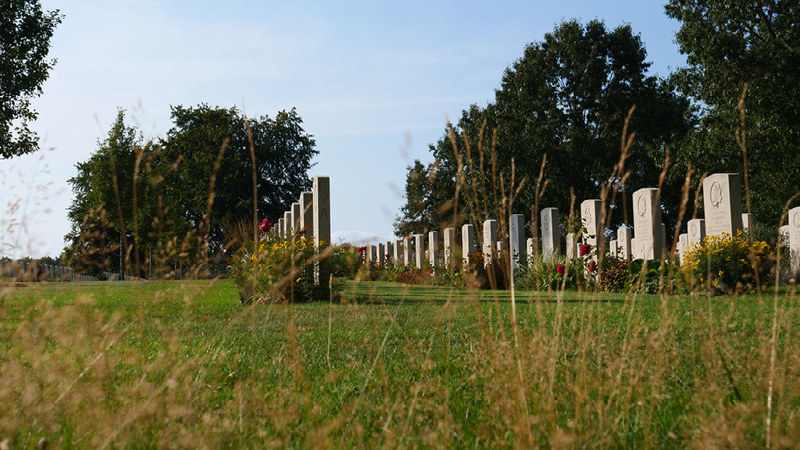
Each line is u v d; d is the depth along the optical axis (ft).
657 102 98.58
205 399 7.58
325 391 9.14
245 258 29.48
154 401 6.51
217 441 6.01
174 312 13.84
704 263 30.48
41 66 75.31
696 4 77.82
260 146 124.67
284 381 9.62
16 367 6.19
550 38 105.70
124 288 32.42
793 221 50.52
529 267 41.83
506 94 104.63
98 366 6.82
